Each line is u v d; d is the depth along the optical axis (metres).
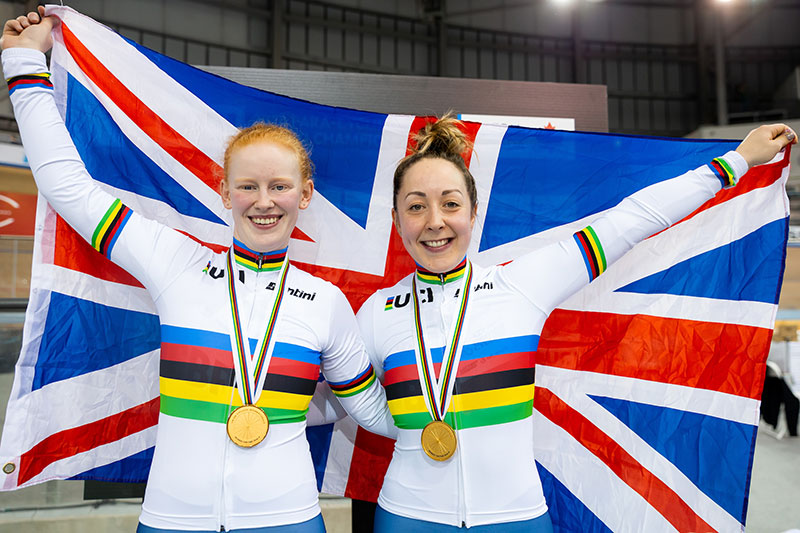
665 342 1.83
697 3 11.80
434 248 1.44
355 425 1.95
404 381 1.43
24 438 1.59
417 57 11.34
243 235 1.45
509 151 1.94
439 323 1.46
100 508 2.91
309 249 1.94
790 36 11.78
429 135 1.52
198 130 1.83
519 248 1.94
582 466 1.86
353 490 1.94
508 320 1.44
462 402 1.40
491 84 2.52
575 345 1.89
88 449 1.68
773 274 1.75
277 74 2.38
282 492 1.31
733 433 1.75
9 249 4.26
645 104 11.93
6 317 3.44
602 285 1.89
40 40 1.55
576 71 11.73
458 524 1.33
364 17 10.95
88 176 1.47
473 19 11.51
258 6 10.31
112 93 1.74
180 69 1.82
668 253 1.85
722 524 1.75
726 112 11.38
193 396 1.34
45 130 1.45
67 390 1.66
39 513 2.84
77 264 1.67
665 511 1.80
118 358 1.72
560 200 1.93
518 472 1.38
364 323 1.55
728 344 1.78
